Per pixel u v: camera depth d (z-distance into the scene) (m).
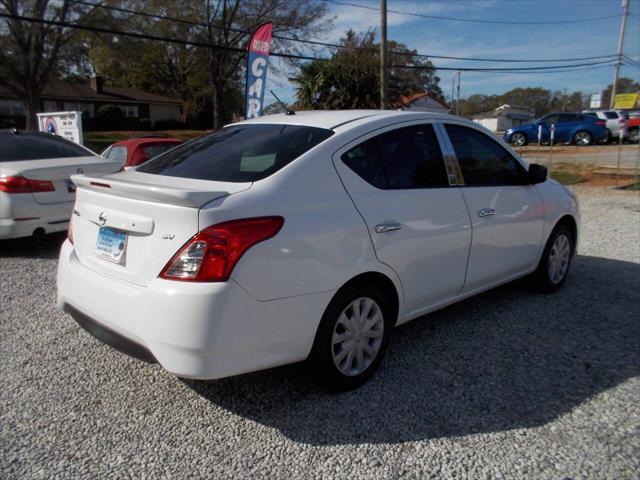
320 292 2.96
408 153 3.66
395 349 3.91
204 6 36.50
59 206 6.56
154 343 2.67
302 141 3.30
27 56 32.91
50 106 47.16
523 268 4.65
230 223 2.66
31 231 6.39
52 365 3.65
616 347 3.94
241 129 3.82
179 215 2.67
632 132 26.67
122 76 54.19
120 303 2.81
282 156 3.16
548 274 4.99
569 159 20.62
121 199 2.93
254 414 3.07
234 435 2.88
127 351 2.90
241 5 36.31
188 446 2.79
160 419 3.03
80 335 4.14
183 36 37.62
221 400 3.22
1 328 4.28
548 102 98.62
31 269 6.03
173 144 9.18
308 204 2.98
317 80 20.38
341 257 3.04
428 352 3.86
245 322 2.68
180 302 2.59
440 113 4.08
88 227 3.24
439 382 3.43
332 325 3.08
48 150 7.26
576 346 3.96
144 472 2.59
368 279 3.29
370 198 3.29
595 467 2.60
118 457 2.70
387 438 2.85
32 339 4.07
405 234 3.42
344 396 3.26
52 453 2.73
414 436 2.86
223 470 2.60
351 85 20.34
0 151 6.80
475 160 4.17
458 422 2.98
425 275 3.64
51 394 3.29
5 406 3.15
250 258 2.67
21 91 35.91
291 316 2.86
